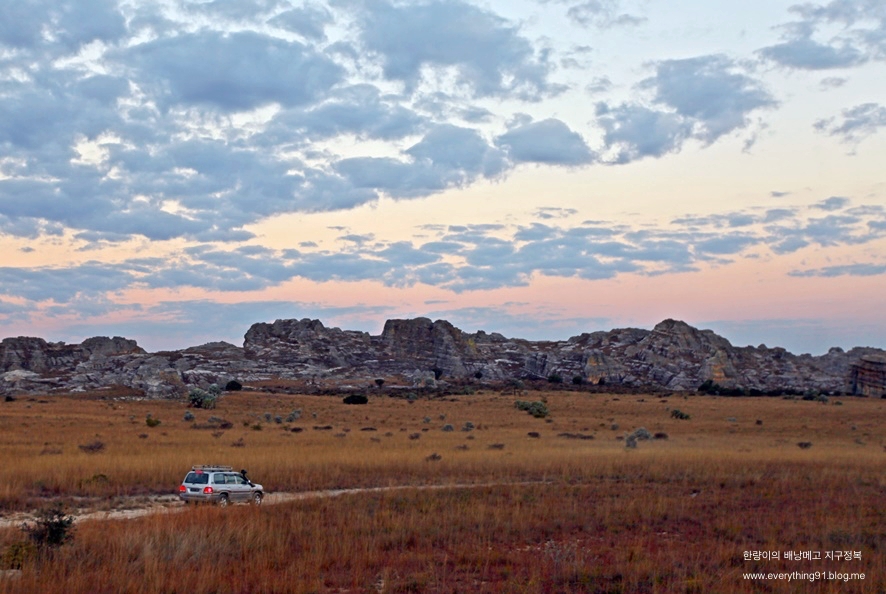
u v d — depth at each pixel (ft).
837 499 100.63
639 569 58.08
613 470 136.87
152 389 465.88
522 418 341.41
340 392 561.43
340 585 54.95
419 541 70.13
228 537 65.26
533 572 57.62
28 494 99.96
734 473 131.44
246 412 357.41
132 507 93.66
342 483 118.93
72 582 49.83
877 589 54.49
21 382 502.79
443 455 159.22
